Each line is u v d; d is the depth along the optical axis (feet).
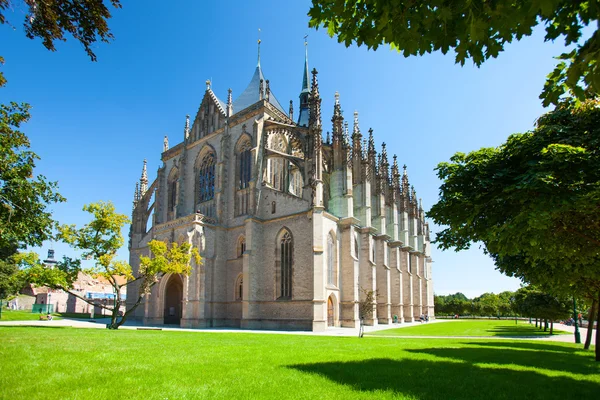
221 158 212.02
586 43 22.48
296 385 41.39
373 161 262.26
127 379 42.39
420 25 26.12
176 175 251.39
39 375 43.80
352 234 192.95
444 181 60.44
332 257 186.60
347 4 26.94
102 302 395.96
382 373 49.49
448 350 80.38
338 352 71.31
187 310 177.88
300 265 173.68
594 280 70.38
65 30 44.45
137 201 266.77
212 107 235.20
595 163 47.16
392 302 247.70
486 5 22.38
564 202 43.29
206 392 37.60
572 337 158.71
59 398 34.50
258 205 191.01
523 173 52.42
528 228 46.68
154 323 196.03
